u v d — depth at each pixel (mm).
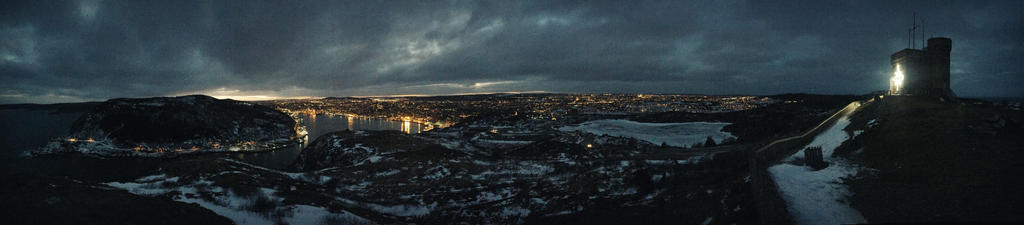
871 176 17969
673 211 20781
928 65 43188
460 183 42094
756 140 66562
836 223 13570
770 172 21844
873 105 39062
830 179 18781
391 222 26250
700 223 17328
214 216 20500
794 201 16234
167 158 141250
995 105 37250
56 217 15547
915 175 16703
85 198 18609
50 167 119062
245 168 38156
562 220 23875
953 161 17203
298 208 25750
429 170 48625
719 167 30719
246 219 21609
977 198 13352
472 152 81750
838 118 43938
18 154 141875
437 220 27781
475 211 29266
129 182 30750
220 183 30203
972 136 20344
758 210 14984
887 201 14656
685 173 32062
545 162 55844
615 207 24562
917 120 26031
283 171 44094
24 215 15133
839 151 24969
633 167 41312
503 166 51750
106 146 153250
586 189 31625
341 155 74438
